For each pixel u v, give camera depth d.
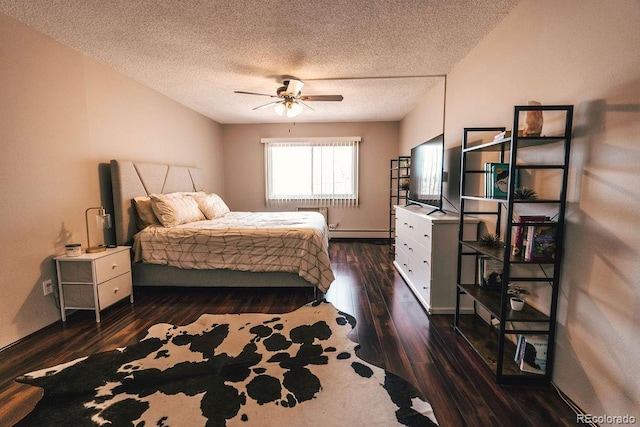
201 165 5.07
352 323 2.41
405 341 2.13
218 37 2.43
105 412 1.46
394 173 5.72
